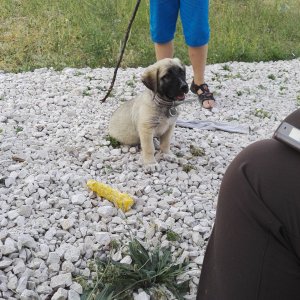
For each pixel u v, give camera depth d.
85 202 1.11
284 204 0.41
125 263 0.91
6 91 1.77
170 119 1.28
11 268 0.91
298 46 2.71
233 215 0.43
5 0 2.65
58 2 2.68
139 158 1.32
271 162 0.42
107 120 1.56
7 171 1.22
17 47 2.21
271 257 0.42
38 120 1.54
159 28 1.66
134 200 1.12
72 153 1.34
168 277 0.90
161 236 1.02
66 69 2.01
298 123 0.42
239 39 2.55
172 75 1.24
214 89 1.94
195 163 1.34
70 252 0.95
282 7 3.16
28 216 1.06
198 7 1.61
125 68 2.12
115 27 2.47
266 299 0.43
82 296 0.86
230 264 0.44
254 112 1.75
